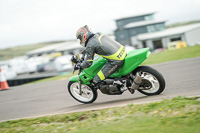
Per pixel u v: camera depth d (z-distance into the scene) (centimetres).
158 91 2092
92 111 1988
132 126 1490
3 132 1906
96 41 2028
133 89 2045
